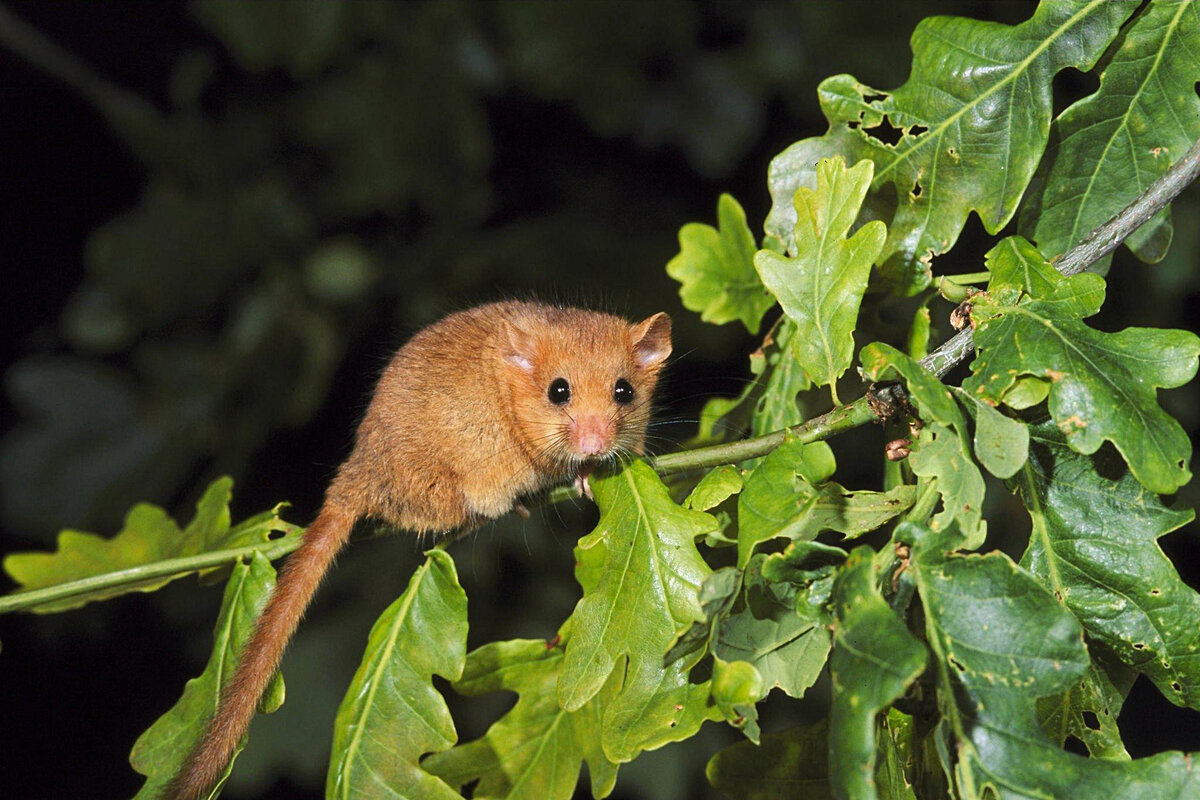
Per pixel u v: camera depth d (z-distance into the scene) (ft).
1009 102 3.30
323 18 4.79
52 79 6.07
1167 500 3.19
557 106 5.50
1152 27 3.29
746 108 5.12
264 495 5.17
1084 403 3.13
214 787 3.27
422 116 5.03
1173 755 3.06
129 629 5.51
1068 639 3.08
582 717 3.30
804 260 3.27
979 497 3.13
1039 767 3.06
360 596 4.64
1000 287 3.23
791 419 3.43
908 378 3.14
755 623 3.16
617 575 3.23
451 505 3.51
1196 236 4.41
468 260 5.16
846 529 3.22
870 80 4.90
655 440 3.66
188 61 5.32
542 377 3.50
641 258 5.17
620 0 4.92
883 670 3.02
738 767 3.22
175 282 5.05
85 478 5.09
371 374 3.71
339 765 3.25
